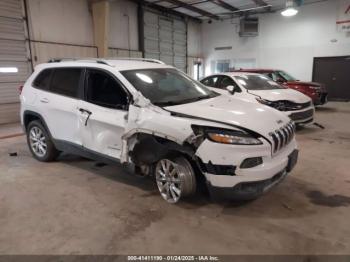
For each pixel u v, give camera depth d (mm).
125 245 2293
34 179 3707
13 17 8008
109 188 3398
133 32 12422
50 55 9047
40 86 4176
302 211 2799
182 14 14742
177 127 2645
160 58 14000
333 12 12391
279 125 2852
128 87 3078
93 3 10062
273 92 6199
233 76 6805
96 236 2418
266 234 2418
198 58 16750
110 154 3283
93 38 10492
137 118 2918
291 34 13680
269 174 2559
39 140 4359
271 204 2947
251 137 2525
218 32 16078
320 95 9039
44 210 2883
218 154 2492
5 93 8047
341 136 5938
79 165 4234
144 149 3053
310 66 13445
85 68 3578
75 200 3094
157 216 2730
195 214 2760
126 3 11891
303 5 13070
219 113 2777
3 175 3865
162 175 3014
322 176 3688
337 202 2980
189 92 3502
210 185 2600
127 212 2814
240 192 2527
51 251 2232
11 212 2852
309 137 5863
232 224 2576
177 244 2297
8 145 5504
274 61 14430
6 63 7973
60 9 9258
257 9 14023
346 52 12406
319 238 2352
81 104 3512
